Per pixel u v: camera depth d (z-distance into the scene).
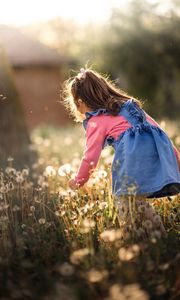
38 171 6.48
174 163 4.02
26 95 24.88
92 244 3.45
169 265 3.22
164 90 21.88
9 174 4.68
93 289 2.79
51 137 13.38
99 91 4.22
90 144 4.07
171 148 4.09
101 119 4.11
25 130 8.45
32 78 25.05
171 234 3.81
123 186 3.72
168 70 21.36
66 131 15.35
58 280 2.99
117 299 2.44
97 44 21.56
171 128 10.02
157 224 3.71
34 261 3.37
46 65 25.22
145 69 21.06
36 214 4.24
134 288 2.49
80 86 4.25
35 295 2.84
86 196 4.31
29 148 8.20
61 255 3.44
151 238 3.40
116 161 3.87
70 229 3.78
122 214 3.87
